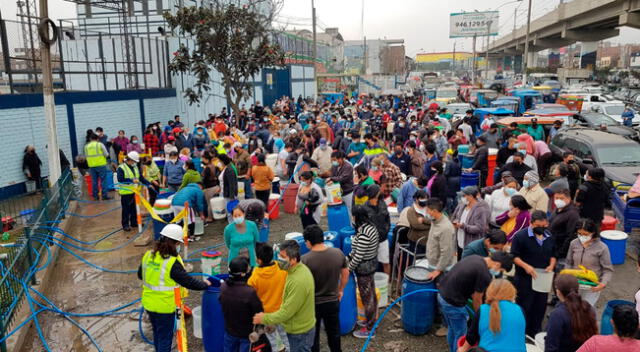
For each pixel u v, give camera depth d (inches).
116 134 781.9
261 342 194.2
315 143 649.0
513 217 271.7
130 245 407.8
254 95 1402.6
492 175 483.8
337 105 1266.0
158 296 214.7
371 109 1065.5
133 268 358.0
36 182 594.6
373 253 243.1
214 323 223.1
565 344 171.5
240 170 455.8
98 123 741.9
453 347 220.7
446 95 1578.5
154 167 489.1
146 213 490.3
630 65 4350.4
